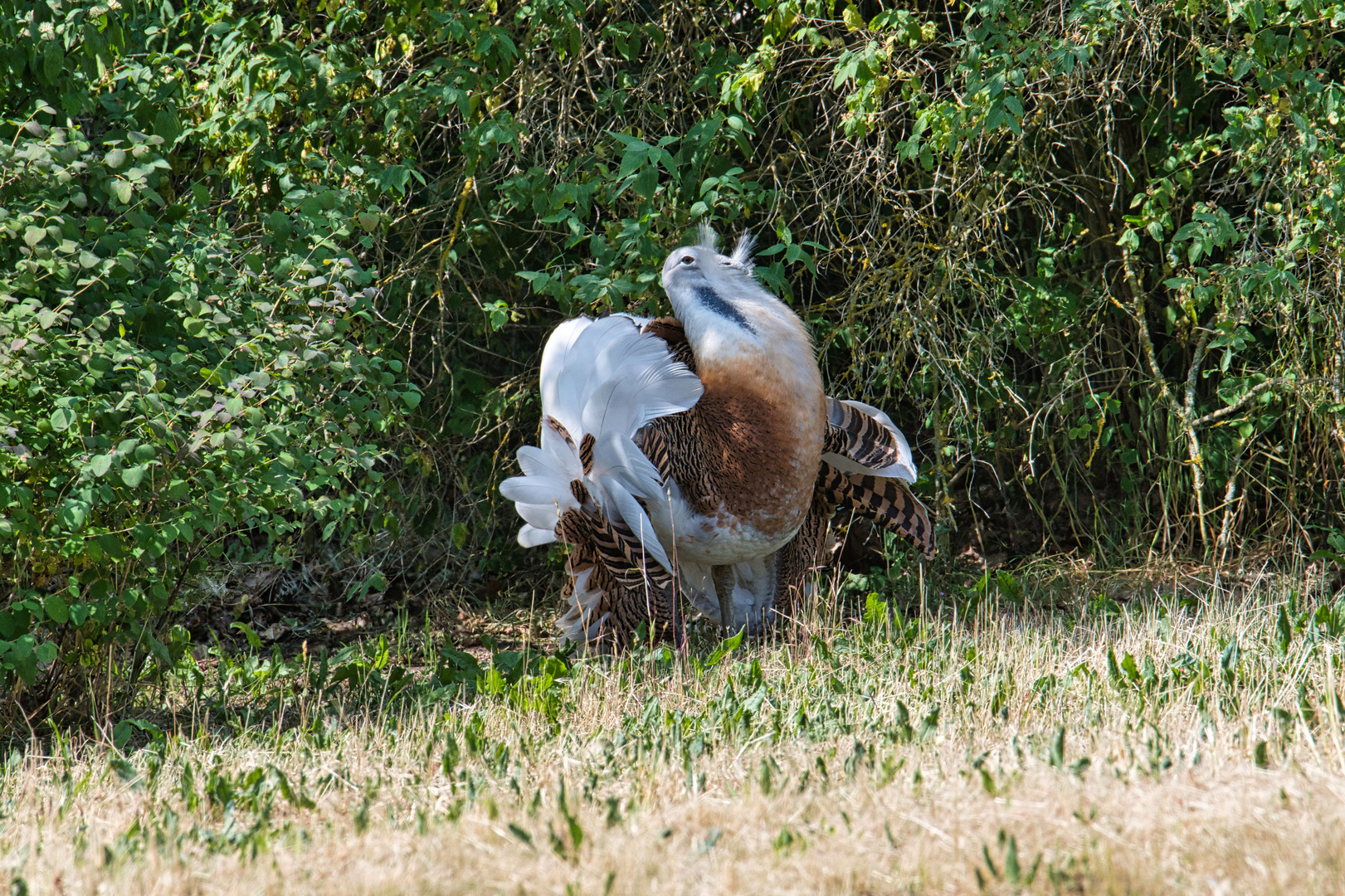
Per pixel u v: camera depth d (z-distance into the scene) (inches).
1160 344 1001.5
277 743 543.8
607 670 632.4
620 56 919.0
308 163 737.0
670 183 784.9
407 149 835.4
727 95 765.9
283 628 880.9
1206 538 942.4
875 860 335.0
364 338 784.9
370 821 406.6
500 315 805.2
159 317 593.3
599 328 682.2
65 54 626.2
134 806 451.2
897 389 985.5
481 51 728.3
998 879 318.3
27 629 564.1
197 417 539.8
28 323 514.3
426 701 616.7
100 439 515.8
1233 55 823.7
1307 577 828.0
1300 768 390.6
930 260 858.8
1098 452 1023.6
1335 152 767.1
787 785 405.1
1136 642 610.9
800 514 668.1
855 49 821.9
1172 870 315.9
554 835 356.8
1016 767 411.5
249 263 603.5
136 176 557.0
